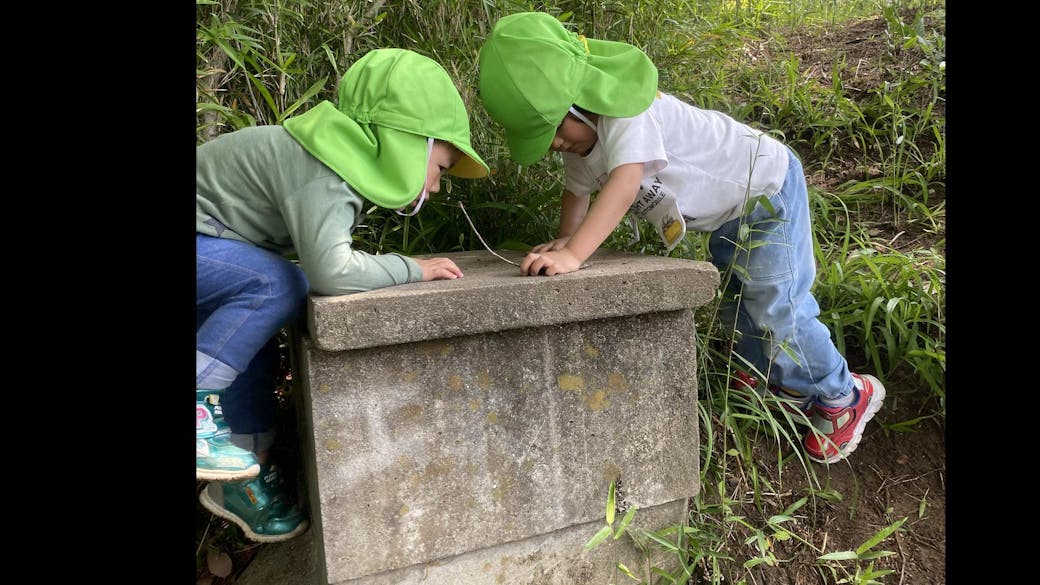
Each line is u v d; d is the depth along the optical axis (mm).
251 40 1834
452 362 1444
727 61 3578
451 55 2361
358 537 1413
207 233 1434
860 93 3289
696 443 1718
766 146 1934
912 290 2299
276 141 1433
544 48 1662
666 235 1924
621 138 1703
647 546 1711
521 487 1539
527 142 1737
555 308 1458
